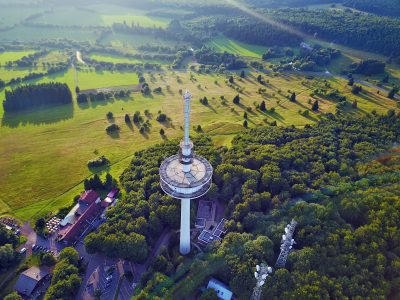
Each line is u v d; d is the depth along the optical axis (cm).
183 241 12550
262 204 13950
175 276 11488
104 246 12106
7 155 18438
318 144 17162
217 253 11800
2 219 14250
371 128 18588
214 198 15038
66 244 13175
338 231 12075
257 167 15825
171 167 12012
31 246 13138
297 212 12925
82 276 11969
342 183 14400
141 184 14812
